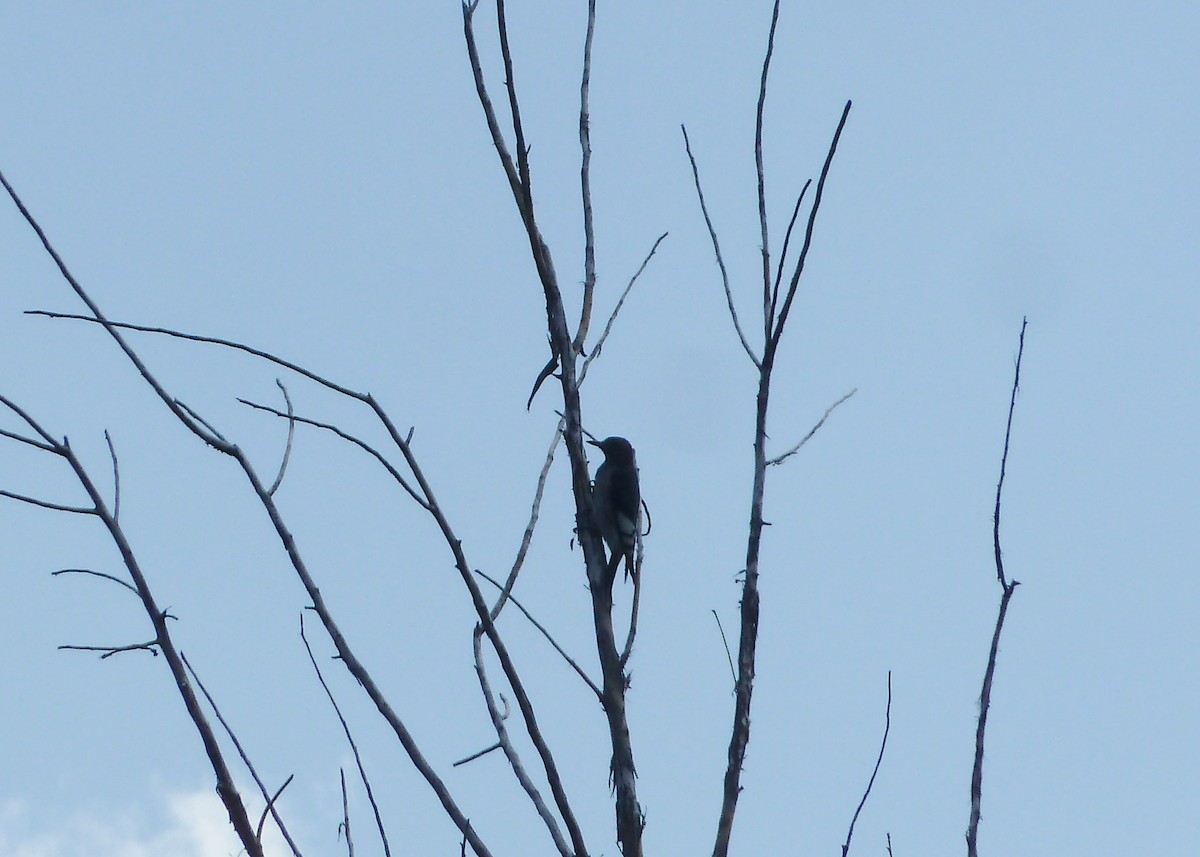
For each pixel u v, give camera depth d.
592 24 12.29
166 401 10.49
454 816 9.58
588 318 11.95
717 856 9.41
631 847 10.10
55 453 10.38
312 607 10.10
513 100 11.50
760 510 10.20
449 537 10.23
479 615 10.21
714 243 10.76
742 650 9.94
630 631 11.14
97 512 10.38
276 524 10.33
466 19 11.65
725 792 9.62
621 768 10.40
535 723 9.99
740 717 9.76
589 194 12.09
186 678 10.03
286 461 10.57
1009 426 9.84
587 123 12.09
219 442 10.51
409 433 10.41
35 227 10.55
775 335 10.44
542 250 11.65
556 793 9.82
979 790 9.20
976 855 9.05
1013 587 9.66
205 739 9.84
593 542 11.52
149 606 10.22
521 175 11.52
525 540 11.10
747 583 10.05
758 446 10.27
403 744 9.77
